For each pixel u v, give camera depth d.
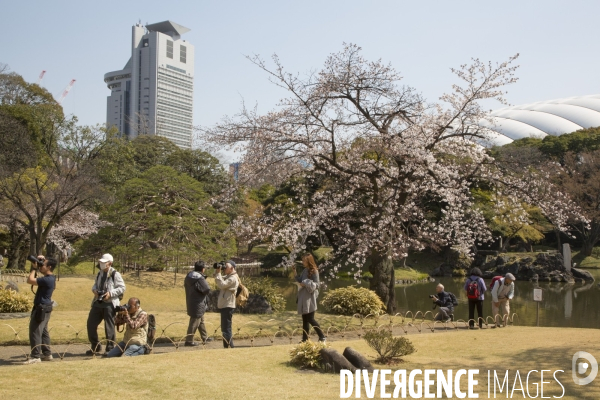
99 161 35.47
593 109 89.25
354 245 15.98
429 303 26.16
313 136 15.43
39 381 6.38
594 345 9.91
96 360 7.79
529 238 49.59
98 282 8.99
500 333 12.07
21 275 22.06
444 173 15.42
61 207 24.80
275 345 9.92
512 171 16.70
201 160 38.72
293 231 15.32
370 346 9.05
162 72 141.25
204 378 6.77
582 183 43.94
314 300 9.76
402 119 15.98
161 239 23.89
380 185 16.89
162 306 19.34
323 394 6.18
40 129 34.94
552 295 31.09
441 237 17.42
